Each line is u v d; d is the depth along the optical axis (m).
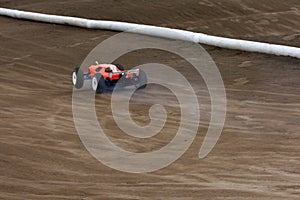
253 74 46.44
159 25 70.31
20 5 87.62
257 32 64.38
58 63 56.34
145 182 23.61
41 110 37.56
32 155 27.59
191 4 74.56
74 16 77.50
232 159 26.45
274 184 22.69
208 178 23.83
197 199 21.28
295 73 45.69
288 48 50.28
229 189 22.28
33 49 63.09
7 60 58.59
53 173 25.00
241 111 35.84
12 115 36.16
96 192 22.47
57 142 29.91
